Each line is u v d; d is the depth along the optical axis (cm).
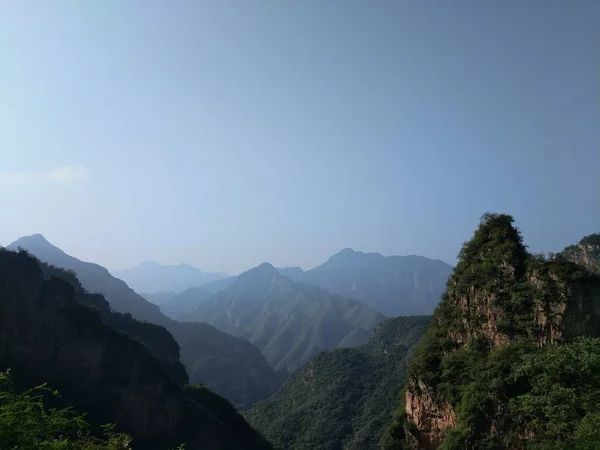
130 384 8775
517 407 4088
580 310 4431
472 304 5491
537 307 4697
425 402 5438
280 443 12475
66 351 8494
